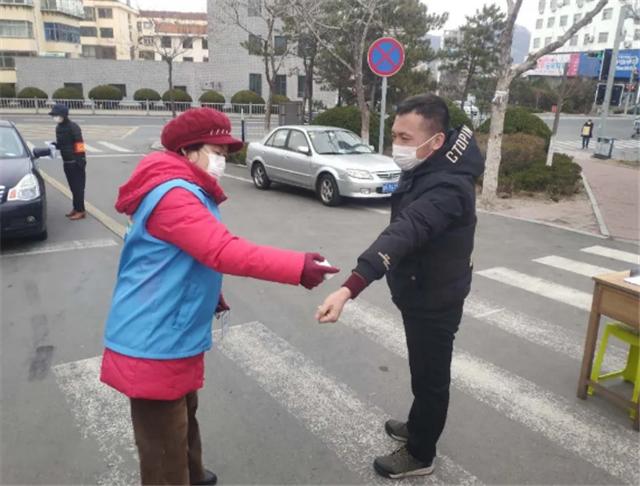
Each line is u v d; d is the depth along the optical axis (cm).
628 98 5203
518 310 520
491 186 1023
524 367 407
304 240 757
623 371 381
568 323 493
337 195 975
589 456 305
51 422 325
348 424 330
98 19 6856
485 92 2683
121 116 3547
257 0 2095
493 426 332
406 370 398
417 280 247
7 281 569
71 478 278
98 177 1233
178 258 194
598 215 950
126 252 202
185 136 199
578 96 4950
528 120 1519
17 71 4172
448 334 255
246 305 516
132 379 195
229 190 1148
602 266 666
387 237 217
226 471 287
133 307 196
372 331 465
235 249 183
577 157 1953
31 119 3092
